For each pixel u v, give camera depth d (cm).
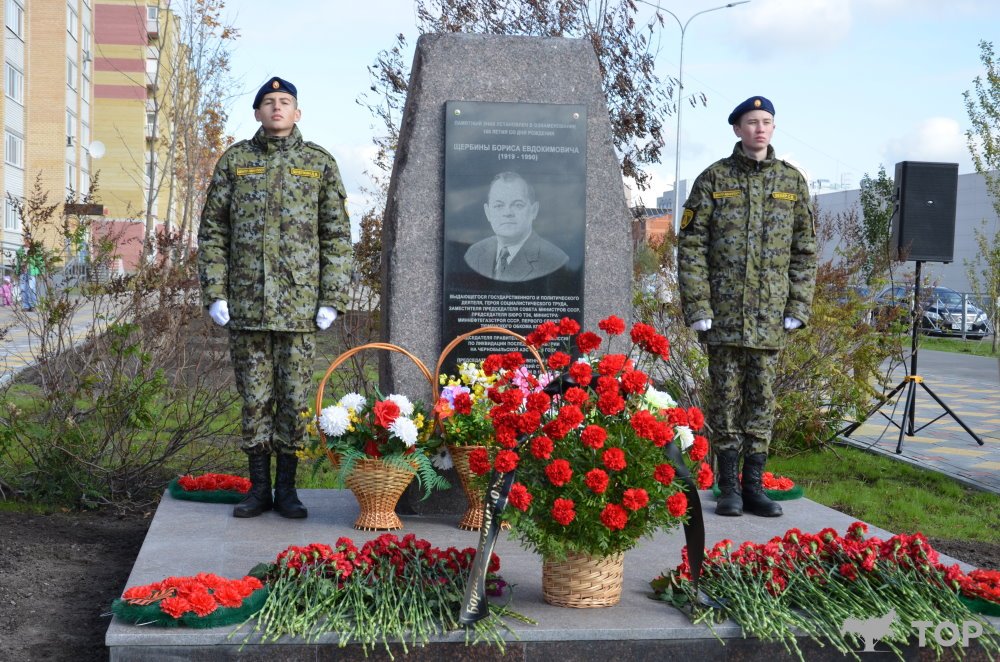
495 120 511
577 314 518
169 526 455
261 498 487
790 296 510
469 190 509
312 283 481
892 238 930
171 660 302
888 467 805
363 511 461
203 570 378
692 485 336
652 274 845
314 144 493
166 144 1897
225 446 671
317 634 305
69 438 582
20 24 3438
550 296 516
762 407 506
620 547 334
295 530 453
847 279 876
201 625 305
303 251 479
